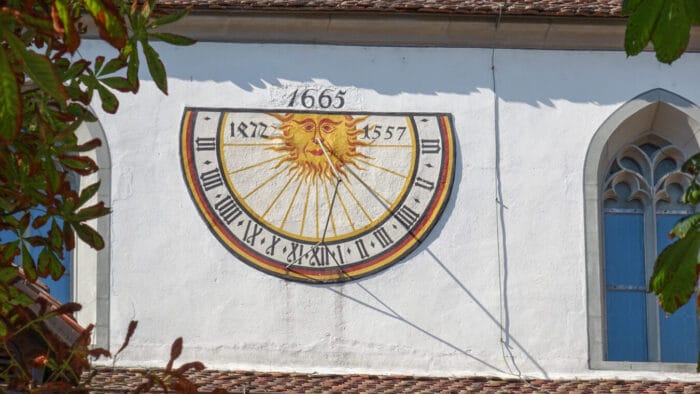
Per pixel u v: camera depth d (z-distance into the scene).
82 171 16.91
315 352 28.75
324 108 29.69
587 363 28.98
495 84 29.98
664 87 30.05
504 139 29.77
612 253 30.00
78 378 16.91
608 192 30.12
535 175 29.67
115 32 14.86
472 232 29.34
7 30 14.60
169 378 16.88
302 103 29.70
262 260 29.00
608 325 29.73
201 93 29.62
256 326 28.78
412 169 29.53
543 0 30.30
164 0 29.66
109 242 28.98
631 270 29.98
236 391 27.84
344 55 29.94
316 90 29.77
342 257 29.09
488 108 29.88
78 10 15.27
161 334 28.66
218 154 29.41
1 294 16.66
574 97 30.02
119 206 29.12
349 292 28.98
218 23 29.77
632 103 29.95
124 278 28.88
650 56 30.14
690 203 16.25
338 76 29.83
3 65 14.50
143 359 28.55
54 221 17.06
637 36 14.91
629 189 30.22
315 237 29.14
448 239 29.28
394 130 29.67
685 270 15.30
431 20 29.97
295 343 28.77
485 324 29.03
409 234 29.27
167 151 29.39
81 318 28.70
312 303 28.89
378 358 28.78
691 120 29.95
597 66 30.12
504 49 30.11
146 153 29.34
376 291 29.03
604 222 30.08
